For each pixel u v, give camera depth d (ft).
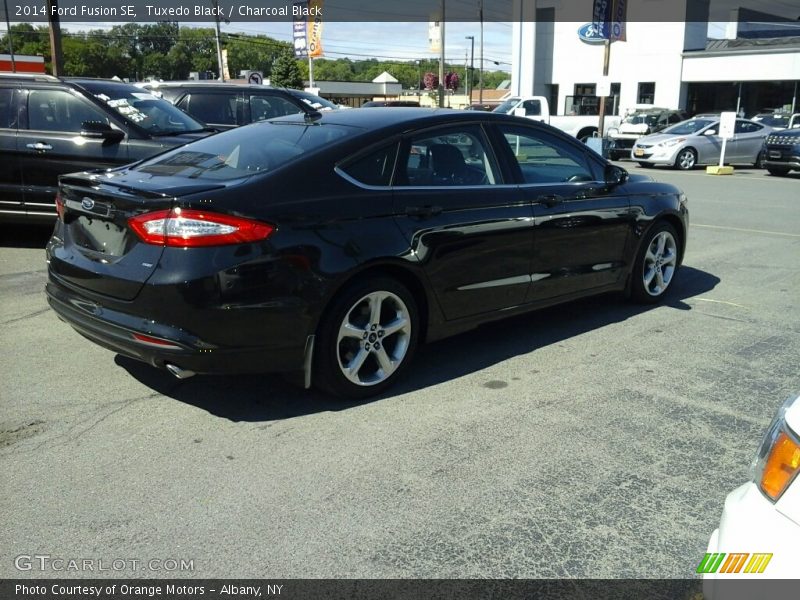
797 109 100.37
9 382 14.35
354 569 8.91
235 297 11.67
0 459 11.37
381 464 11.37
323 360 12.94
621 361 16.07
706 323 18.93
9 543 9.33
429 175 14.51
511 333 18.03
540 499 10.44
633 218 18.74
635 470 11.28
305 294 12.28
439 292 14.38
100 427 12.53
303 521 9.86
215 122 37.22
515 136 16.37
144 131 25.02
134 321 12.03
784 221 35.63
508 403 13.74
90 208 12.85
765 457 6.51
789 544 5.88
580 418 13.10
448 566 8.97
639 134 81.10
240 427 12.59
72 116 25.03
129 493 10.48
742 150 70.85
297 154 13.24
